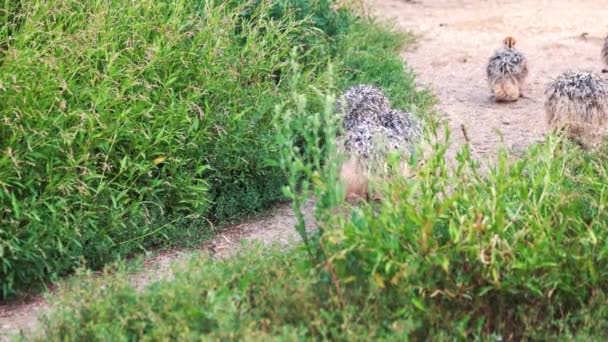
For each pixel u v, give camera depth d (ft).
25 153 20.20
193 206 23.09
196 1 29.27
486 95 36.83
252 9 32.12
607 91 26.30
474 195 17.81
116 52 24.30
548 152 19.25
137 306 16.21
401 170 22.71
